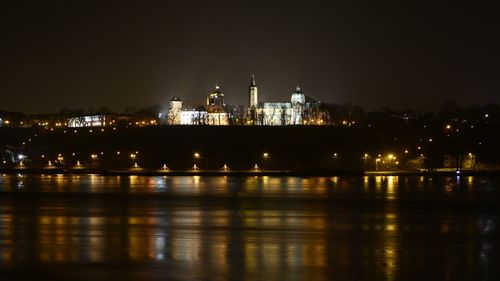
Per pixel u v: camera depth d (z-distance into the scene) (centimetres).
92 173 17688
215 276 4928
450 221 7425
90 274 4981
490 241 6200
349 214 7969
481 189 11825
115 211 8256
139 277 4903
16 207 8719
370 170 18750
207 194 10669
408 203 9238
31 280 4841
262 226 7000
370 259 5431
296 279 4856
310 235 6481
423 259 5444
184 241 6147
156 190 11531
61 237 6350
